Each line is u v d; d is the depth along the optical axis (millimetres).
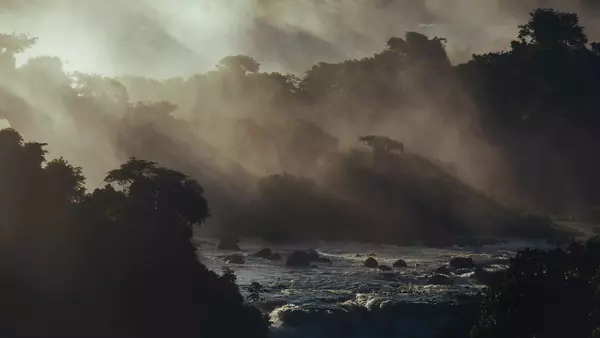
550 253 64438
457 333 79250
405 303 84688
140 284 68438
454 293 92875
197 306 71000
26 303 63656
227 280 75438
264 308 85375
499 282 66938
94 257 67500
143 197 75688
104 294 66562
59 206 69562
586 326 57562
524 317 60188
